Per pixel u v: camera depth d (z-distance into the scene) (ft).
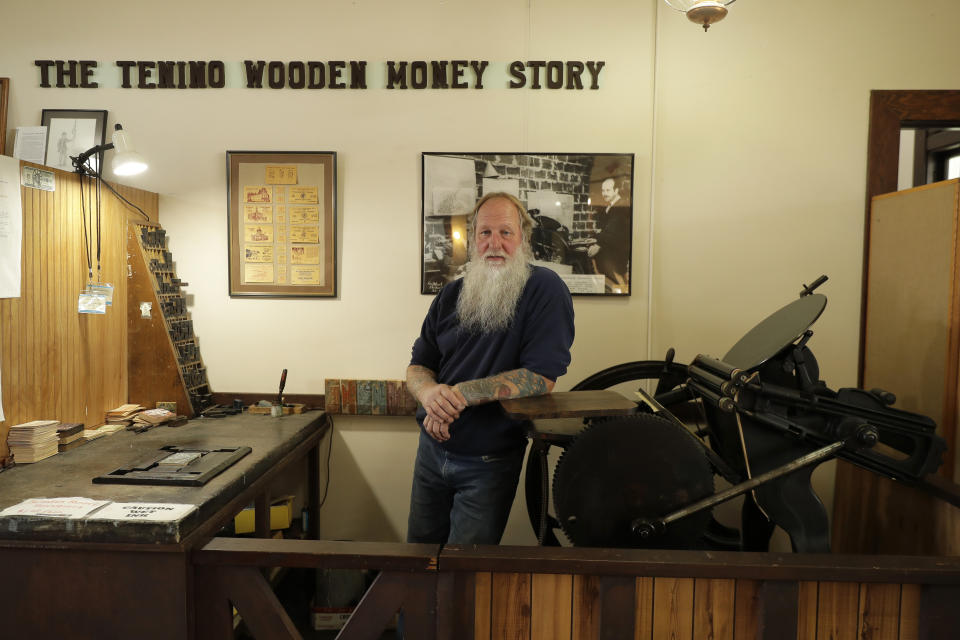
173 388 9.12
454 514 6.44
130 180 9.59
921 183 13.46
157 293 9.11
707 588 5.03
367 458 9.79
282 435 8.14
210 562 5.17
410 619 5.15
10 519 5.14
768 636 4.95
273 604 5.25
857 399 6.15
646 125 9.41
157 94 9.55
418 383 6.72
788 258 9.43
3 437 6.91
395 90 9.51
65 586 5.19
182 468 6.53
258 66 9.48
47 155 9.51
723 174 9.40
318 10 9.48
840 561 4.99
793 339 6.15
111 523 5.10
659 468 5.78
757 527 7.25
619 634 5.02
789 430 6.17
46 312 7.58
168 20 9.50
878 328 8.99
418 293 9.66
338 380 9.59
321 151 9.55
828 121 9.30
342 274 9.67
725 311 9.50
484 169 9.46
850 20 9.21
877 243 9.06
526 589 5.08
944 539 6.50
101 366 8.62
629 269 9.45
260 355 9.76
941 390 7.65
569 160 9.39
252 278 9.65
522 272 6.47
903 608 5.02
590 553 5.09
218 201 9.64
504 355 6.39
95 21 9.50
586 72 9.41
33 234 7.37
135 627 5.19
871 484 8.11
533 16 9.39
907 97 9.20
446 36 9.46
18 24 9.52
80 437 7.73
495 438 6.22
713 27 9.32
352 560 5.08
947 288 7.57
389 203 9.59
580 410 5.57
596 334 9.58
